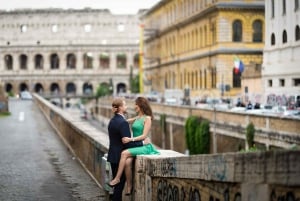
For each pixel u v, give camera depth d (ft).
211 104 291.79
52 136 180.04
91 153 96.32
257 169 34.60
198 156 43.75
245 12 360.69
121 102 62.13
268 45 292.81
